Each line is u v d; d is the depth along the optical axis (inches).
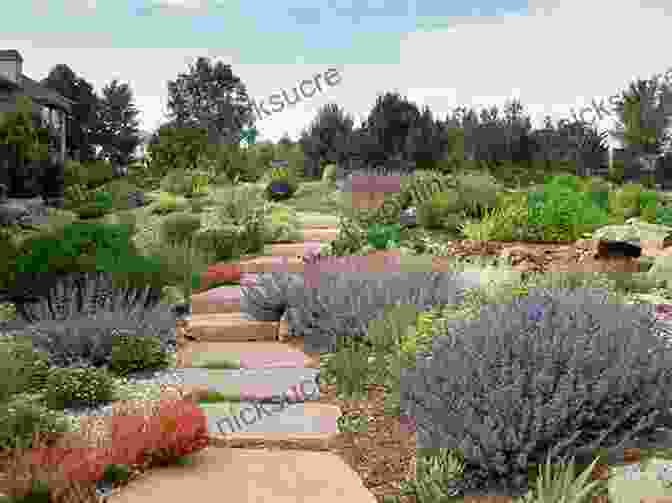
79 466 174.4
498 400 179.8
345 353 270.4
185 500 174.2
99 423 219.0
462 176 651.5
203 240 515.2
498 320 207.9
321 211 730.2
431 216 575.8
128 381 272.7
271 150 1159.6
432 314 265.6
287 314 339.0
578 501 155.1
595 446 174.6
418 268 353.4
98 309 312.8
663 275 401.7
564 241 514.0
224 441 212.7
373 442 209.3
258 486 183.3
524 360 193.3
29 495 165.6
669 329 261.9
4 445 188.4
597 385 180.1
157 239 547.8
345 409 236.1
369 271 346.9
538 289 253.8
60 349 290.5
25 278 369.1
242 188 677.9
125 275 366.6
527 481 174.1
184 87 2253.9
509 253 457.4
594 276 350.0
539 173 1016.2
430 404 191.2
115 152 2647.6
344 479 188.2
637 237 506.0
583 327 203.6
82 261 378.3
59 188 901.2
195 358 300.8
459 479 176.7
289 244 542.9
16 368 238.1
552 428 175.9
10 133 890.7
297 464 198.1
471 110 1192.2
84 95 2635.3
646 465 168.1
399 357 239.9
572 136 1175.6
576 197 589.6
